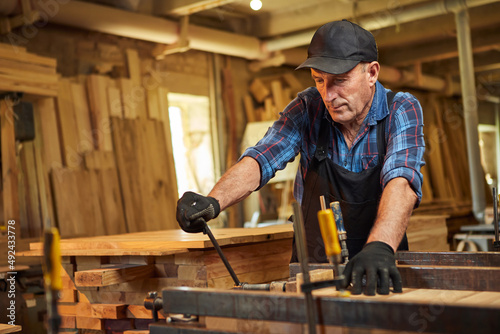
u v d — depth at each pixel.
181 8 6.00
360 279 1.36
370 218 1.91
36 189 4.84
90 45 6.08
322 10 6.87
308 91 2.09
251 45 7.18
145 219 5.91
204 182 7.44
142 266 2.00
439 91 10.31
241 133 7.74
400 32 7.57
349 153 1.96
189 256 1.97
